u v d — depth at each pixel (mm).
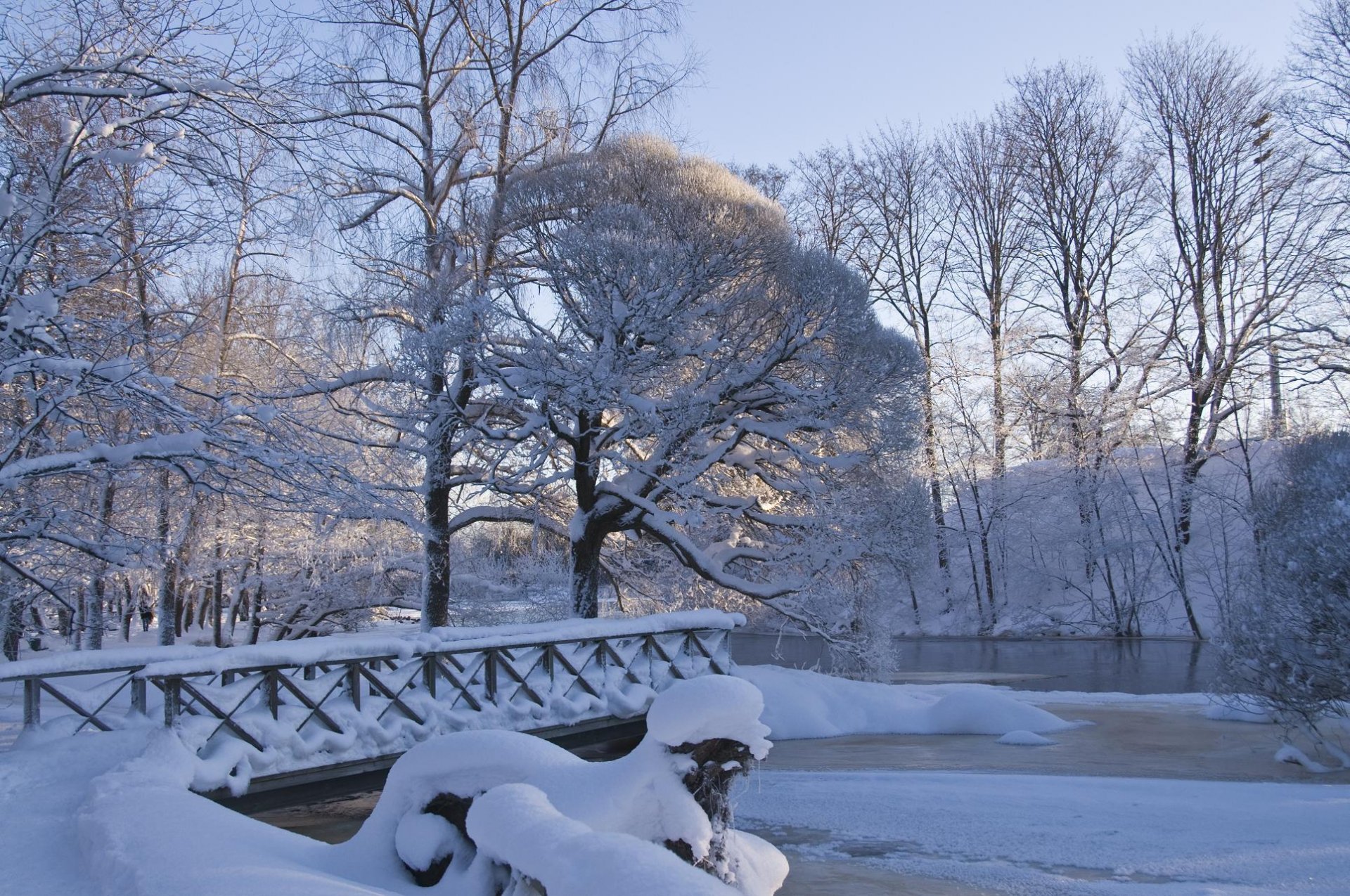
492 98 15961
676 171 16031
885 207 33938
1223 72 29750
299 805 7805
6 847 4777
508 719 9336
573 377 13898
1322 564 9539
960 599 34500
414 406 14797
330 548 16953
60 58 8219
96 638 14281
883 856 6453
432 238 15445
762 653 26250
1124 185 31516
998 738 12211
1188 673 20406
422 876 4207
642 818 4242
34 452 9062
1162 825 6922
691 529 17828
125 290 9508
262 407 8938
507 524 19922
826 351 16281
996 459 32875
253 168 9141
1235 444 29500
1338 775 9008
